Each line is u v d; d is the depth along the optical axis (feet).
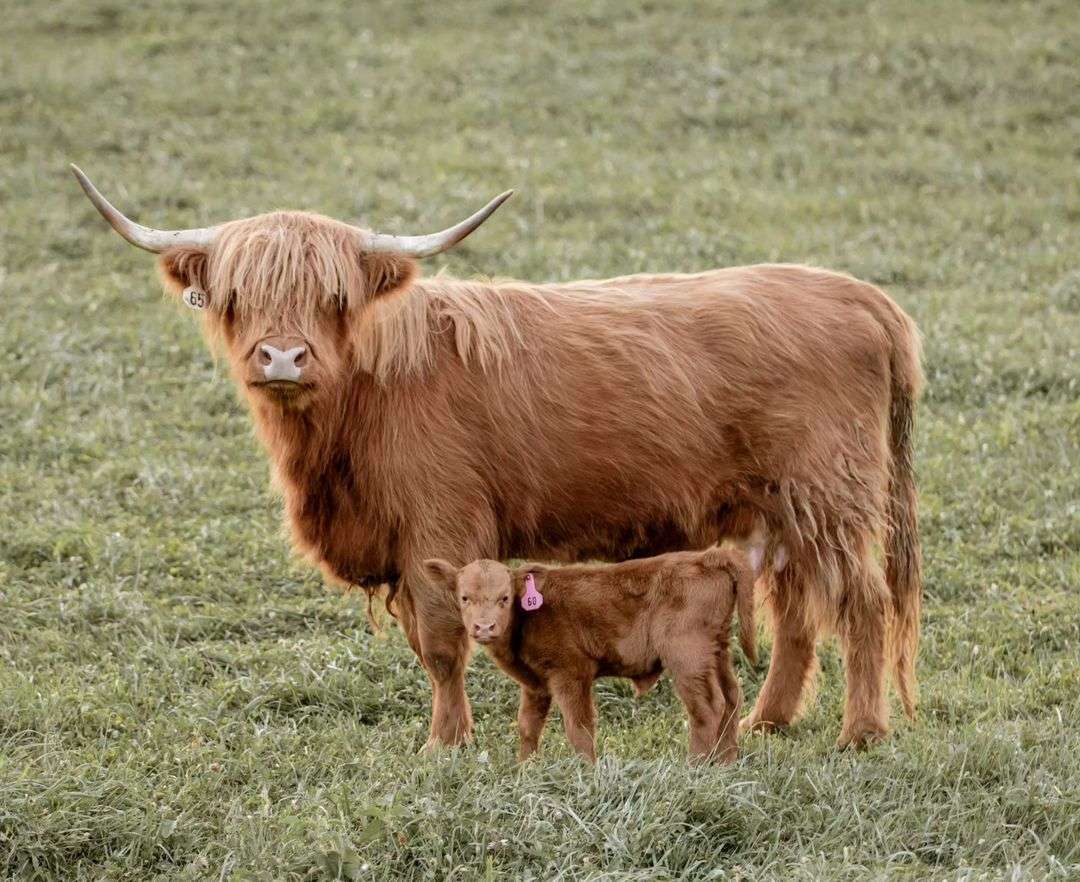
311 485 35.81
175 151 96.78
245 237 33.81
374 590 37.91
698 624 33.14
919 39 115.44
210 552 48.70
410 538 35.45
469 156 95.61
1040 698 38.40
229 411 62.44
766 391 37.24
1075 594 45.11
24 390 62.95
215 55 114.01
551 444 36.14
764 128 102.58
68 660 41.04
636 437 36.42
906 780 31.65
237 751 34.96
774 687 38.73
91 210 86.58
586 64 112.27
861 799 30.40
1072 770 31.65
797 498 37.22
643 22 119.85
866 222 86.48
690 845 28.58
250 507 52.80
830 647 44.01
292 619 44.73
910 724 36.83
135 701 38.11
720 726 33.86
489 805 29.09
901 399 39.42
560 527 36.99
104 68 109.91
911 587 39.24
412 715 39.06
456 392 35.55
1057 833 29.04
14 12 122.62
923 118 103.24
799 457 37.27
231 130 100.78
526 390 36.04
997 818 29.66
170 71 110.52
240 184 90.58
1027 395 63.16
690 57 112.98
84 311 72.59
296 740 35.47
